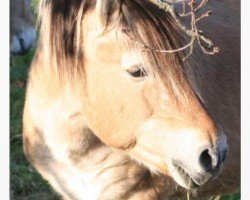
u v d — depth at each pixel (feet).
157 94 22.27
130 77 22.47
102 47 22.71
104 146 25.08
